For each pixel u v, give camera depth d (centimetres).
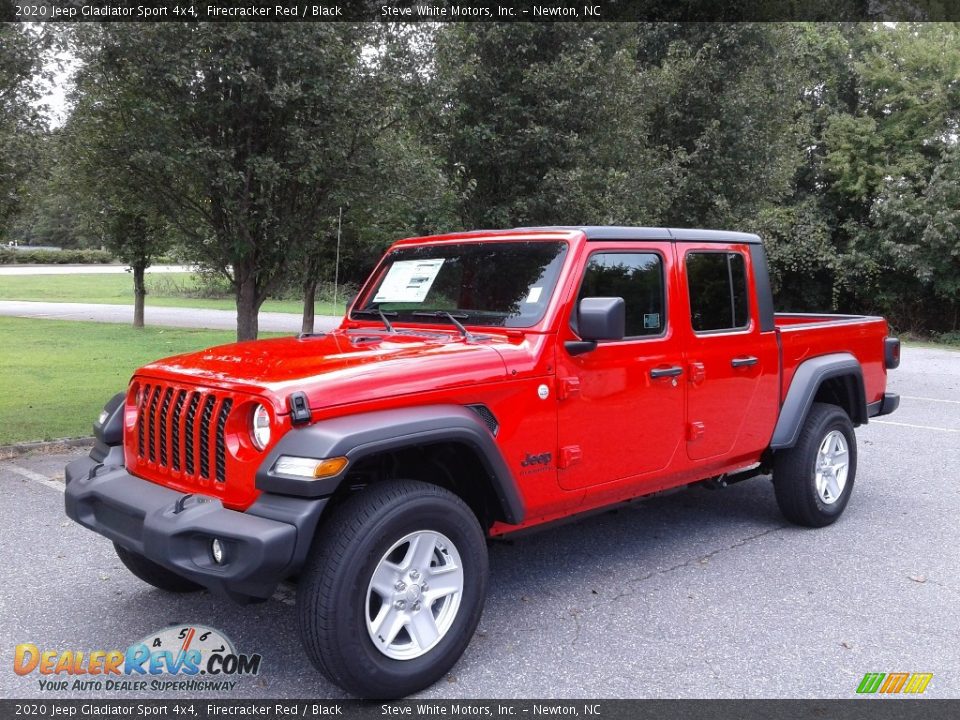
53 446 757
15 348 1569
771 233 2141
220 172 723
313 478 295
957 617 407
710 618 405
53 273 5519
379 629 320
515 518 365
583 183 1097
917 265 2084
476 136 1034
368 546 308
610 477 418
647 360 428
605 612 413
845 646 375
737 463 507
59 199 821
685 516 582
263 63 732
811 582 453
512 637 384
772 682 343
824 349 552
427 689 337
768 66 1512
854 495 637
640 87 1218
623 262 425
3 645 375
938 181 2081
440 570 338
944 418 992
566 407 392
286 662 362
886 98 2233
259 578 293
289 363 348
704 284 469
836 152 2288
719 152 1467
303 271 1359
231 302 3450
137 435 371
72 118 746
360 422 312
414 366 341
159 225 1001
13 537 516
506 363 369
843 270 2253
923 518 574
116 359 1407
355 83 753
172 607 417
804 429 532
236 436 322
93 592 435
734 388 480
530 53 1077
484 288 423
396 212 852
